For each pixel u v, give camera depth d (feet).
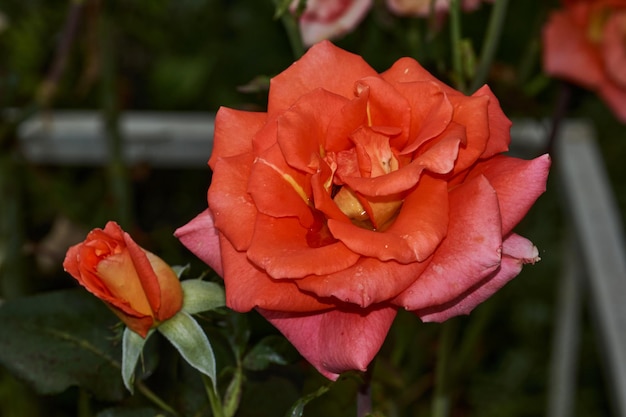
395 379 2.20
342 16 2.23
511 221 1.75
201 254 1.83
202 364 1.83
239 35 3.85
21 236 2.54
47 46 3.38
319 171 1.74
